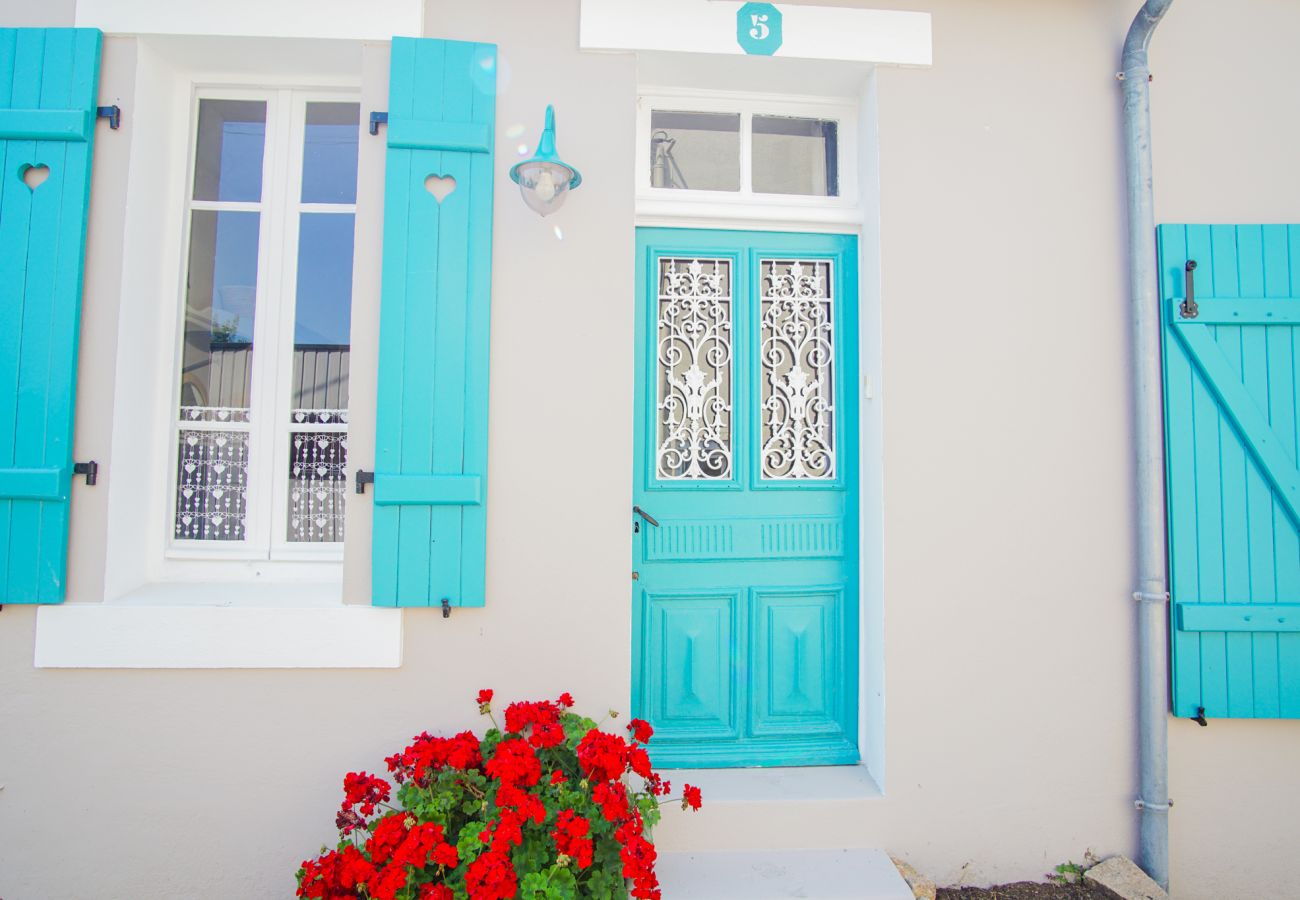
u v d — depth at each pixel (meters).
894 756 2.71
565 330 2.65
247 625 2.52
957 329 2.80
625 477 2.64
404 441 2.54
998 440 2.79
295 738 2.54
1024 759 2.75
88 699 2.49
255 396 2.81
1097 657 2.78
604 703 2.62
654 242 2.97
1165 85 2.90
